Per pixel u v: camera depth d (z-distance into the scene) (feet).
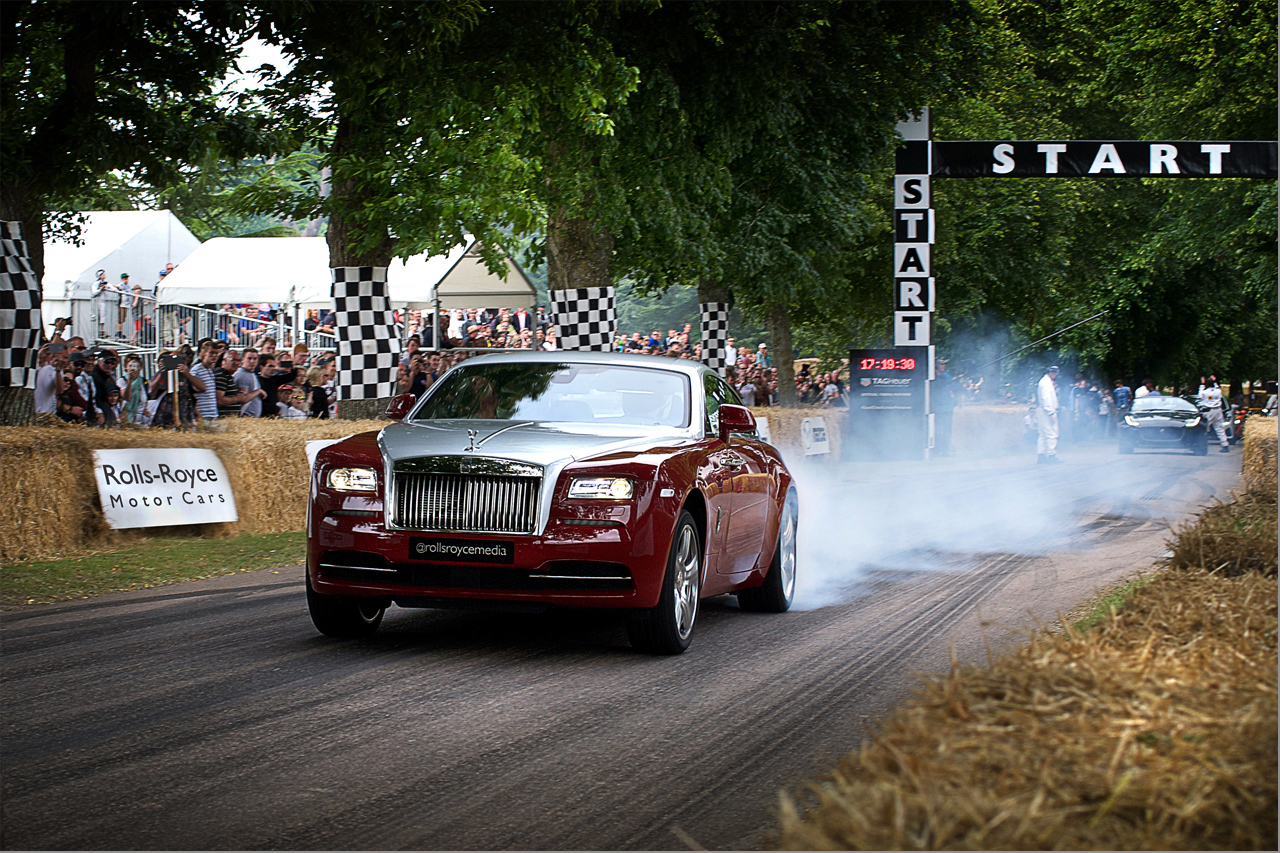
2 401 38.11
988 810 7.59
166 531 39.47
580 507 20.89
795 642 23.70
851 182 80.33
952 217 107.55
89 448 36.06
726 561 24.67
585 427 23.43
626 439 22.62
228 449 41.24
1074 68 133.39
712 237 69.77
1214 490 67.05
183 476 39.42
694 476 22.65
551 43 48.65
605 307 65.10
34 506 34.19
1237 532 21.43
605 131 50.34
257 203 50.90
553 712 17.46
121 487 37.09
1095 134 138.82
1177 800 7.97
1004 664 10.41
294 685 18.93
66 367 46.19
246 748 15.31
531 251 69.10
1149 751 8.70
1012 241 112.68
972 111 110.73
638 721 17.04
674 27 64.23
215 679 19.34
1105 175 81.97
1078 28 127.95
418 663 20.75
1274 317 161.58
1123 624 13.01
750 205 76.43
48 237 52.90
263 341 57.88
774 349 98.58
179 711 17.21
